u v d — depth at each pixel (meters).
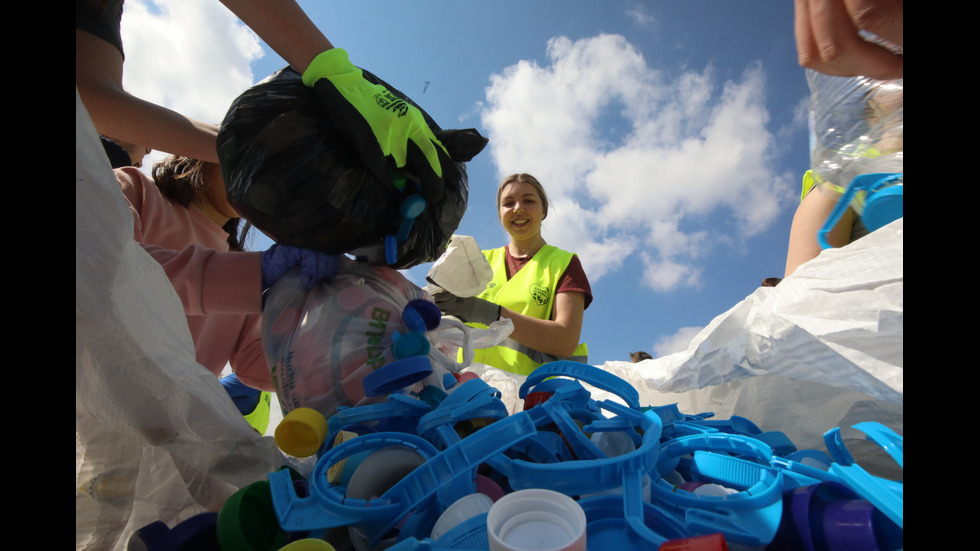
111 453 0.51
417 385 0.77
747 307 0.86
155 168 1.22
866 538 0.39
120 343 0.48
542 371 0.73
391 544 0.46
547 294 1.88
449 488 0.47
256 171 0.70
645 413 0.59
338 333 0.74
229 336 1.15
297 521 0.45
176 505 0.56
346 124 0.70
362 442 0.54
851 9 0.56
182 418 0.54
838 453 0.52
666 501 0.49
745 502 0.45
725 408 0.96
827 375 0.62
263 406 1.33
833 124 0.70
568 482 0.46
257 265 0.81
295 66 0.77
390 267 0.90
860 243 0.64
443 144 0.88
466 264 1.23
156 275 0.53
